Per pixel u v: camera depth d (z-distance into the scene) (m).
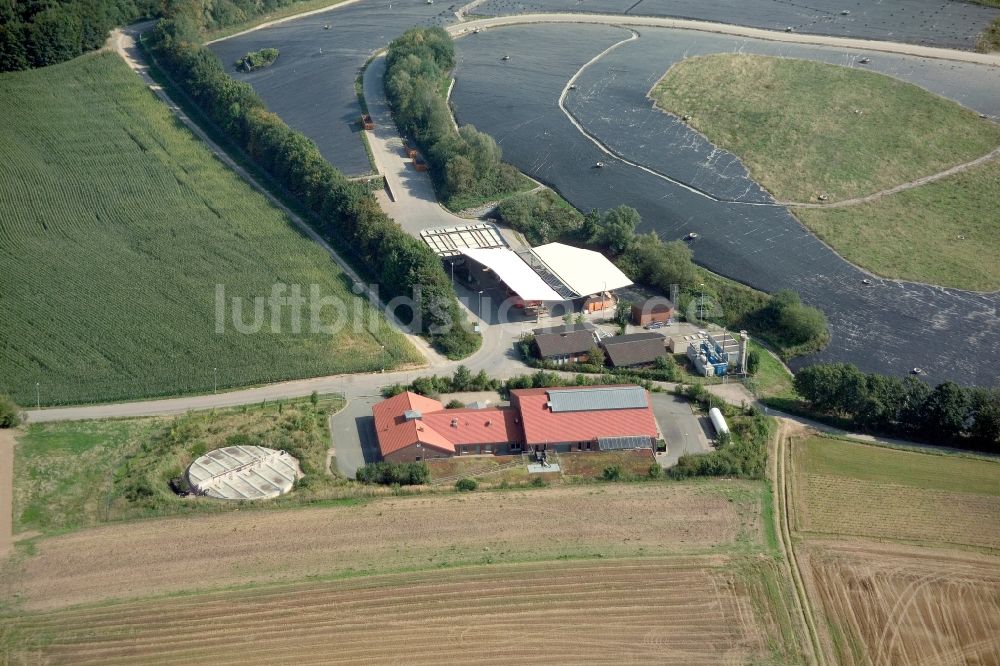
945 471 156.00
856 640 122.31
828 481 153.38
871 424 167.00
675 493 149.12
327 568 132.00
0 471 150.88
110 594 127.44
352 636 120.94
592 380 177.62
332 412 168.25
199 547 135.75
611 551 135.88
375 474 150.38
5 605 125.31
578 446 159.75
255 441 158.25
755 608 126.50
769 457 159.25
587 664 117.25
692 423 167.88
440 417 161.75
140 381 174.38
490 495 148.12
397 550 135.50
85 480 149.75
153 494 145.62
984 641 122.12
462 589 128.25
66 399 169.12
